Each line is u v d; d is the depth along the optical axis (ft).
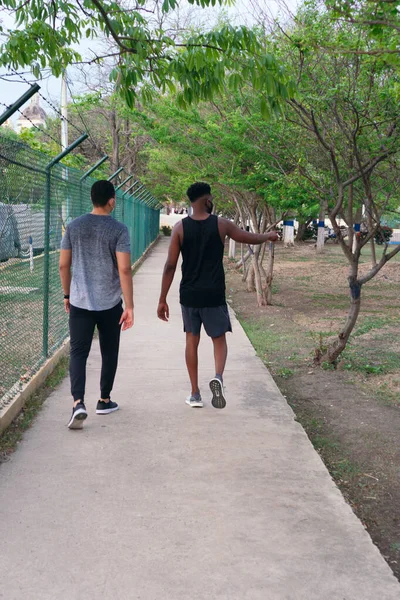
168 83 16.33
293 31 21.08
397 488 13.58
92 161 95.40
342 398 20.26
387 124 21.01
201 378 21.26
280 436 15.60
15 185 18.51
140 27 15.62
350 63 19.97
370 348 28.12
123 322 16.35
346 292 50.37
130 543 10.35
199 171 40.01
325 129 21.47
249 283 50.03
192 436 15.49
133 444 14.89
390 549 11.09
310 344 29.04
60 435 15.46
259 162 31.71
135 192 68.90
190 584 9.20
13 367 19.26
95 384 20.30
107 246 15.94
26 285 20.48
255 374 21.97
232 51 14.79
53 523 11.01
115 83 16.25
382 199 26.86
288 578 9.40
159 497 12.10
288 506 11.80
